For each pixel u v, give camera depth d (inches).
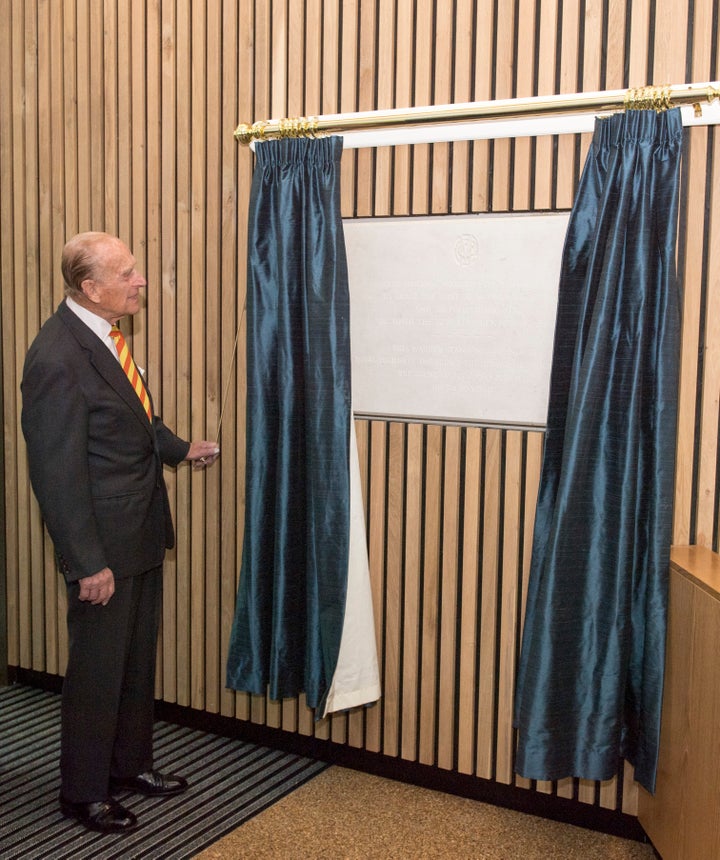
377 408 119.6
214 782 122.6
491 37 110.9
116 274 108.1
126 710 116.5
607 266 97.8
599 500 102.2
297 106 122.9
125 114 135.6
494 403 112.3
